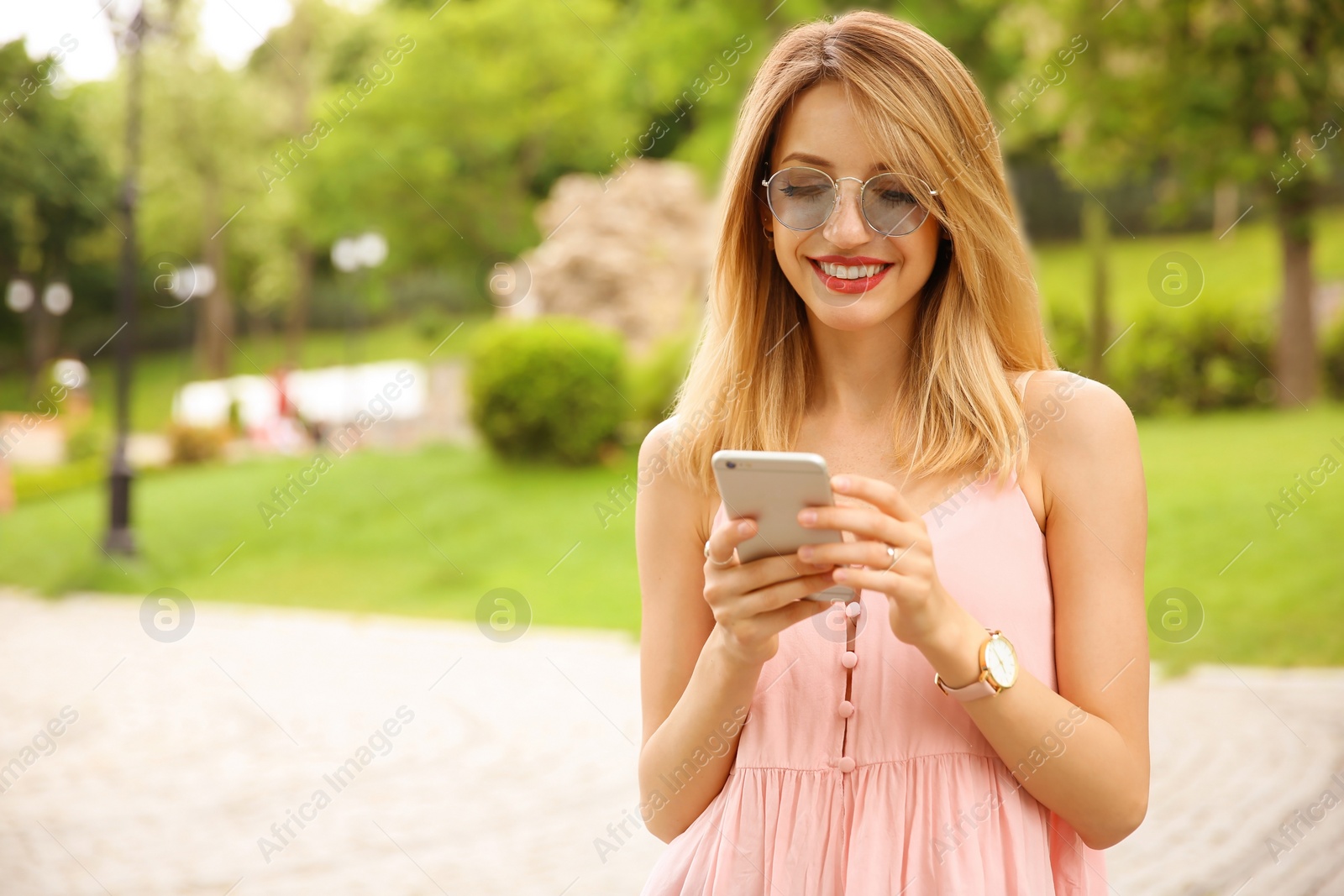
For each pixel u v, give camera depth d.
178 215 54.09
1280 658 13.00
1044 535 2.90
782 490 2.38
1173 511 18.45
